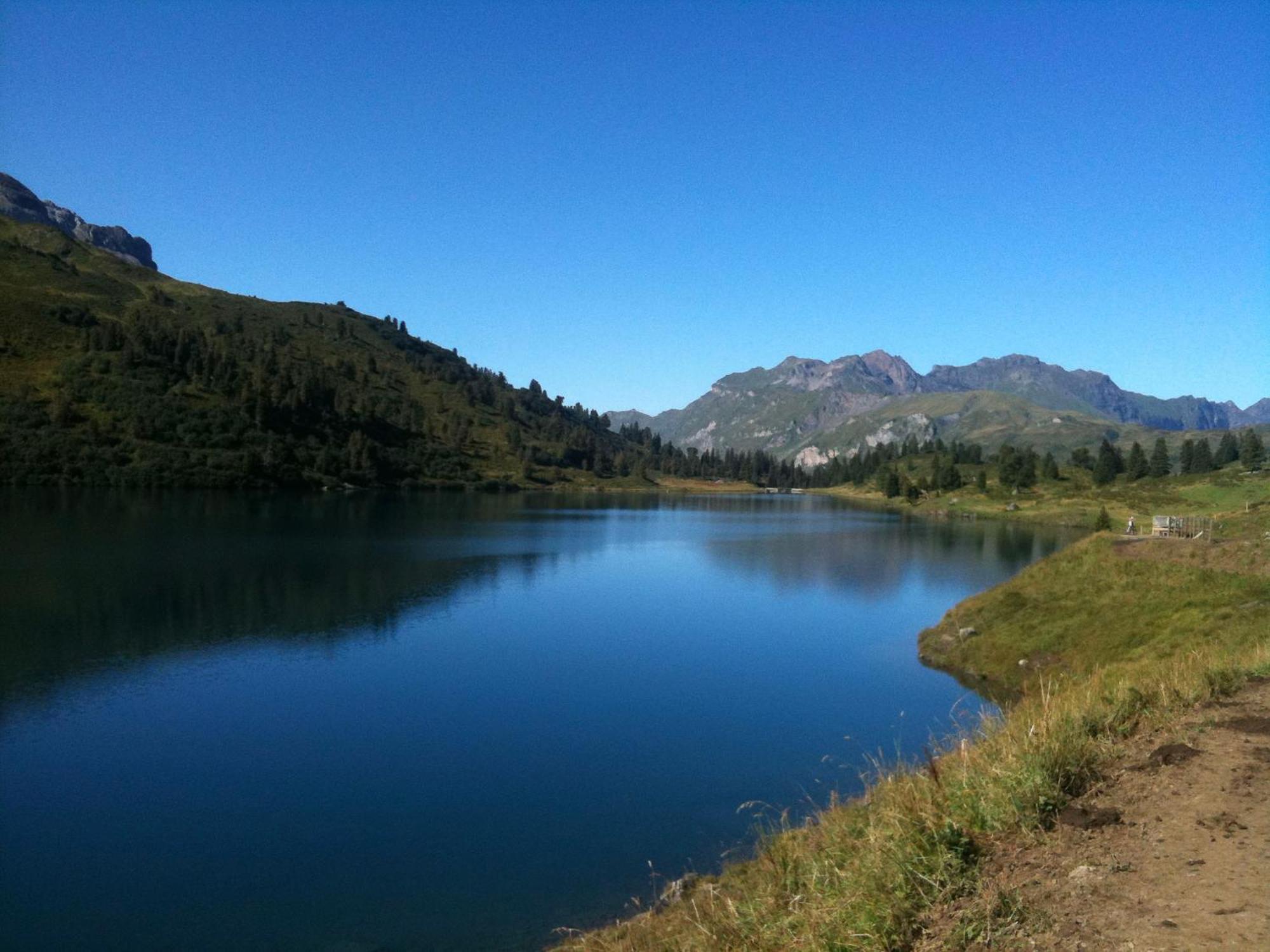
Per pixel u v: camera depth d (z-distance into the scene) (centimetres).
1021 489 19075
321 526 10069
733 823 2050
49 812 2134
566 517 14288
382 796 2244
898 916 675
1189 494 15012
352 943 1530
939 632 4312
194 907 1666
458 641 4294
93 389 16588
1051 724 1051
